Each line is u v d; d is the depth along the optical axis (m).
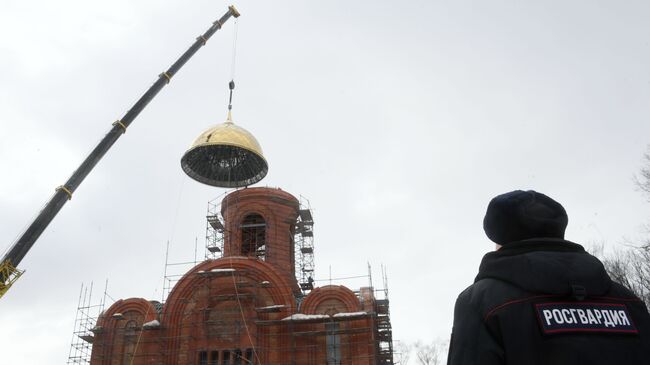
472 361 3.53
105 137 35.81
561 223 3.93
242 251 41.78
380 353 40.59
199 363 34.31
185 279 36.22
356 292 37.19
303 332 34.09
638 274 41.59
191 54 44.75
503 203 3.98
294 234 44.03
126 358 35.16
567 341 3.31
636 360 3.35
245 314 35.25
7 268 29.34
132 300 36.53
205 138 43.91
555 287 3.46
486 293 3.69
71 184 33.06
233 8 50.16
